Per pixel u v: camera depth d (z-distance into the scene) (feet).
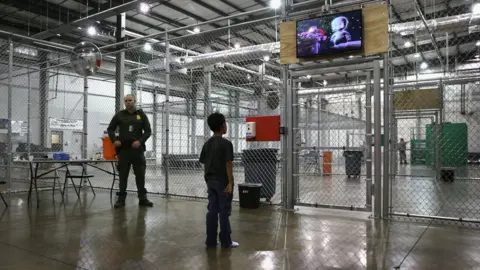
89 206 19.38
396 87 31.55
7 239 12.50
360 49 15.62
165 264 9.84
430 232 13.29
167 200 21.36
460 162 40.19
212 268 9.48
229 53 37.96
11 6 38.32
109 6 36.09
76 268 9.56
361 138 38.22
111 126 19.72
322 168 39.55
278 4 17.89
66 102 55.77
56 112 53.98
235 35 46.83
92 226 14.51
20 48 41.86
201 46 51.55
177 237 12.74
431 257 10.32
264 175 19.80
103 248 11.39
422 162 52.80
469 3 35.91
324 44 16.30
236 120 58.18
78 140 57.52
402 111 35.19
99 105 59.98
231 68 49.62
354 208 16.58
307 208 18.44
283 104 18.02
